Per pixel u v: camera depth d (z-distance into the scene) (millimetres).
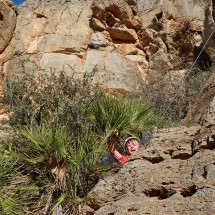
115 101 7691
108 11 17312
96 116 7383
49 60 16234
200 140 4832
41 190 6199
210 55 14078
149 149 5180
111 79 15602
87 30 17219
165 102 11750
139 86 14758
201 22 18094
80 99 8594
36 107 8609
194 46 17234
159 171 4852
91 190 5484
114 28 17234
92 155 6270
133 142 6113
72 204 5684
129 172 5070
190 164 4699
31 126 7445
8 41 17250
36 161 6227
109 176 5340
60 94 8805
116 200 4977
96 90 9219
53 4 17984
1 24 17203
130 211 4668
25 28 17453
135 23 17547
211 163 4496
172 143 5102
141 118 7547
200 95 8570
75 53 16594
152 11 18141
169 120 9039
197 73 13883
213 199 4180
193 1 18375
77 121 7398
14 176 6254
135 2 18031
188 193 4488
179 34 17906
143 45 17625
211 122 4895
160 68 15281
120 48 17328
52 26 17234
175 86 12742
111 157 6086
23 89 9297
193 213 4207
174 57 17156
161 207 4484
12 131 7934
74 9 17641
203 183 4379
